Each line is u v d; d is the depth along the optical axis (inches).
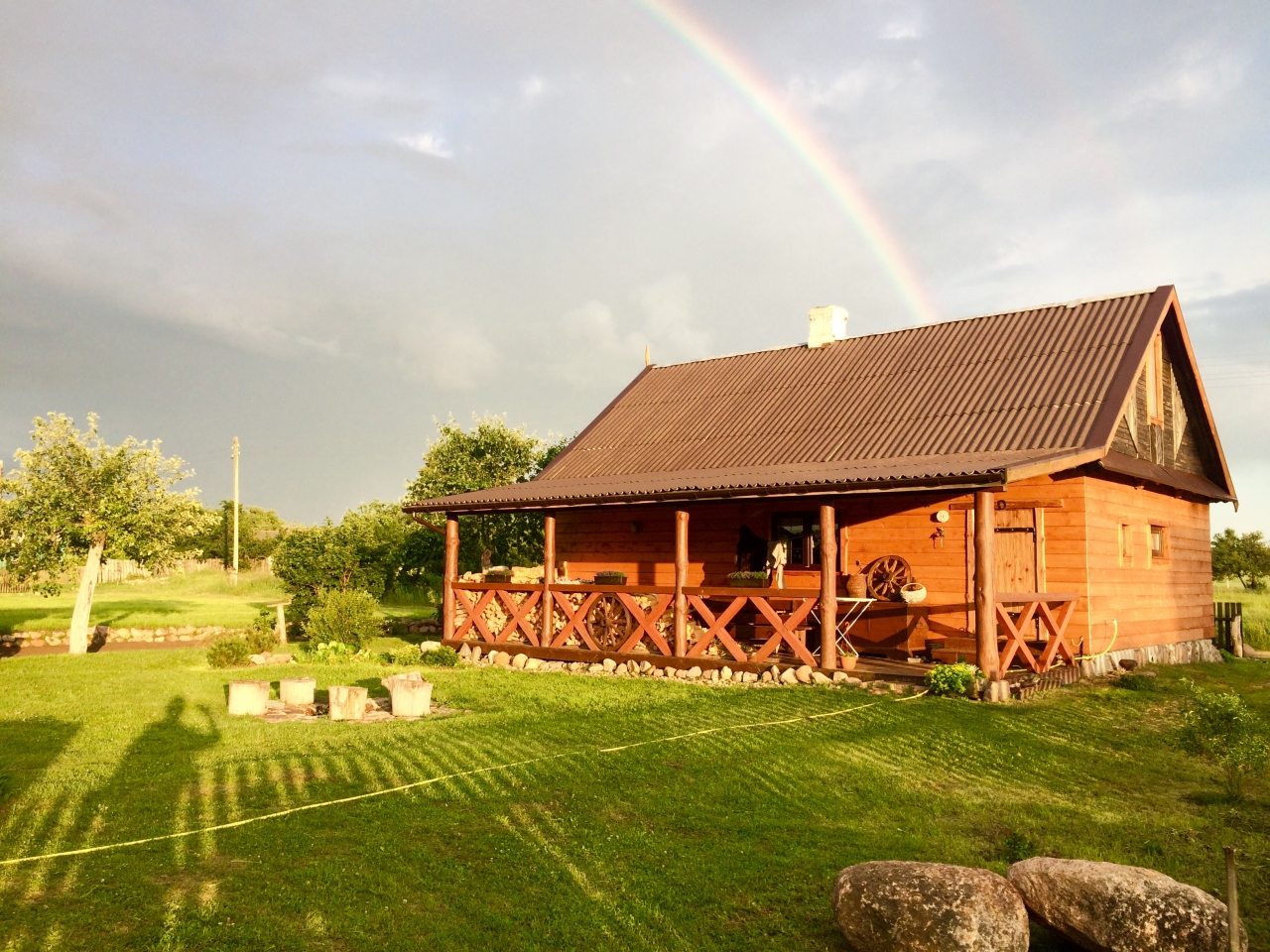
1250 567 1311.5
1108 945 188.1
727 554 751.7
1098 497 613.6
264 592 1540.4
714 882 239.5
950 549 636.1
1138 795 328.2
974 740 397.1
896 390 745.0
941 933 185.0
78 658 717.9
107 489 781.3
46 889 227.5
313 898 225.1
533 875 241.9
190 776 330.6
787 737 396.2
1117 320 697.6
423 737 401.7
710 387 905.5
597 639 696.4
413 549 1104.2
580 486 742.5
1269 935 214.5
